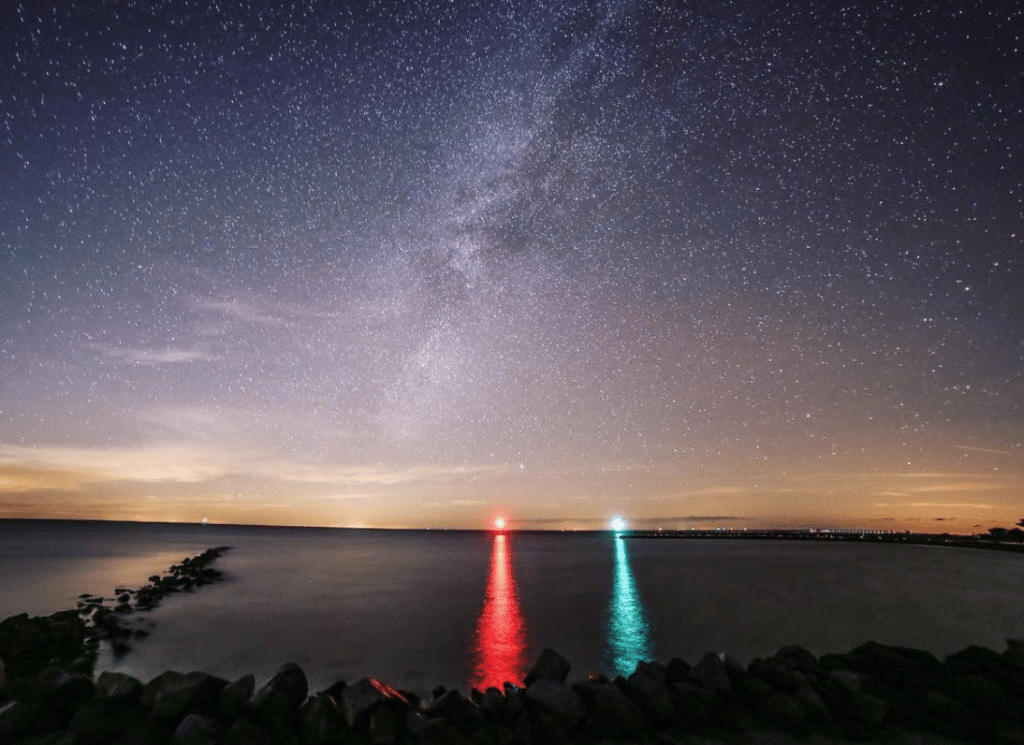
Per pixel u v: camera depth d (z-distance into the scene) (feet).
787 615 53.72
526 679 26.78
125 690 22.20
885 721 22.38
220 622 50.85
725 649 41.96
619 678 25.05
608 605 60.34
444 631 47.57
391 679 34.32
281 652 40.50
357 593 70.38
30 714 20.25
